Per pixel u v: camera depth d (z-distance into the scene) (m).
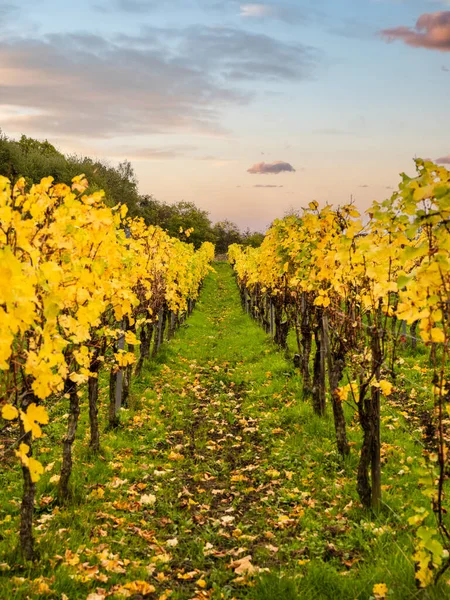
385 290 4.96
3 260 2.95
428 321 3.77
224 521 5.78
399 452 7.44
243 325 23.45
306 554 4.98
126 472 7.09
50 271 3.58
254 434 9.00
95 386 7.62
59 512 5.66
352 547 5.06
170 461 7.77
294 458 7.61
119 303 6.00
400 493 6.24
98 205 5.66
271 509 6.05
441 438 3.77
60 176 53.12
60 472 6.49
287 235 10.68
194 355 16.31
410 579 4.25
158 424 9.42
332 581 4.38
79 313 4.51
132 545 5.16
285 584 4.32
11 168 4.30
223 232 96.69
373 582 4.30
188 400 11.20
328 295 7.51
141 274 8.86
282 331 15.53
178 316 20.98
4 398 3.75
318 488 6.53
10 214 3.74
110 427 8.95
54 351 4.10
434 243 3.85
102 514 5.69
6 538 4.98
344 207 7.15
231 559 4.90
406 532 5.17
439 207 3.41
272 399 10.85
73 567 4.51
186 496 6.52
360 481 5.82
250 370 13.84
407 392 10.37
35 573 4.39
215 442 8.70
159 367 13.77
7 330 3.17
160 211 74.44
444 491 6.08
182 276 17.05
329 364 8.04
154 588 4.36
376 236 5.55
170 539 5.34
